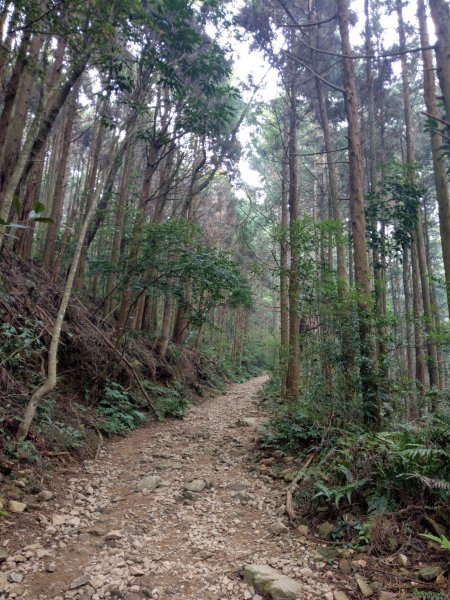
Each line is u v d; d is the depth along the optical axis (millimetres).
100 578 3117
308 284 7562
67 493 4891
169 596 2973
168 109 12633
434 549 3484
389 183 10141
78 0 5180
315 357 6844
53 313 8695
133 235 10164
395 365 6551
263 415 10711
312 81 14148
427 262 18672
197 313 11680
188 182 18594
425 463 4145
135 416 9062
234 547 3777
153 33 9508
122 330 10031
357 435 5480
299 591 3006
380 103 16688
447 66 4930
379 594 3018
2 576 3068
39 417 6203
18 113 6754
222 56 10320
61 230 16297
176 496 4945
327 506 4312
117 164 12445
